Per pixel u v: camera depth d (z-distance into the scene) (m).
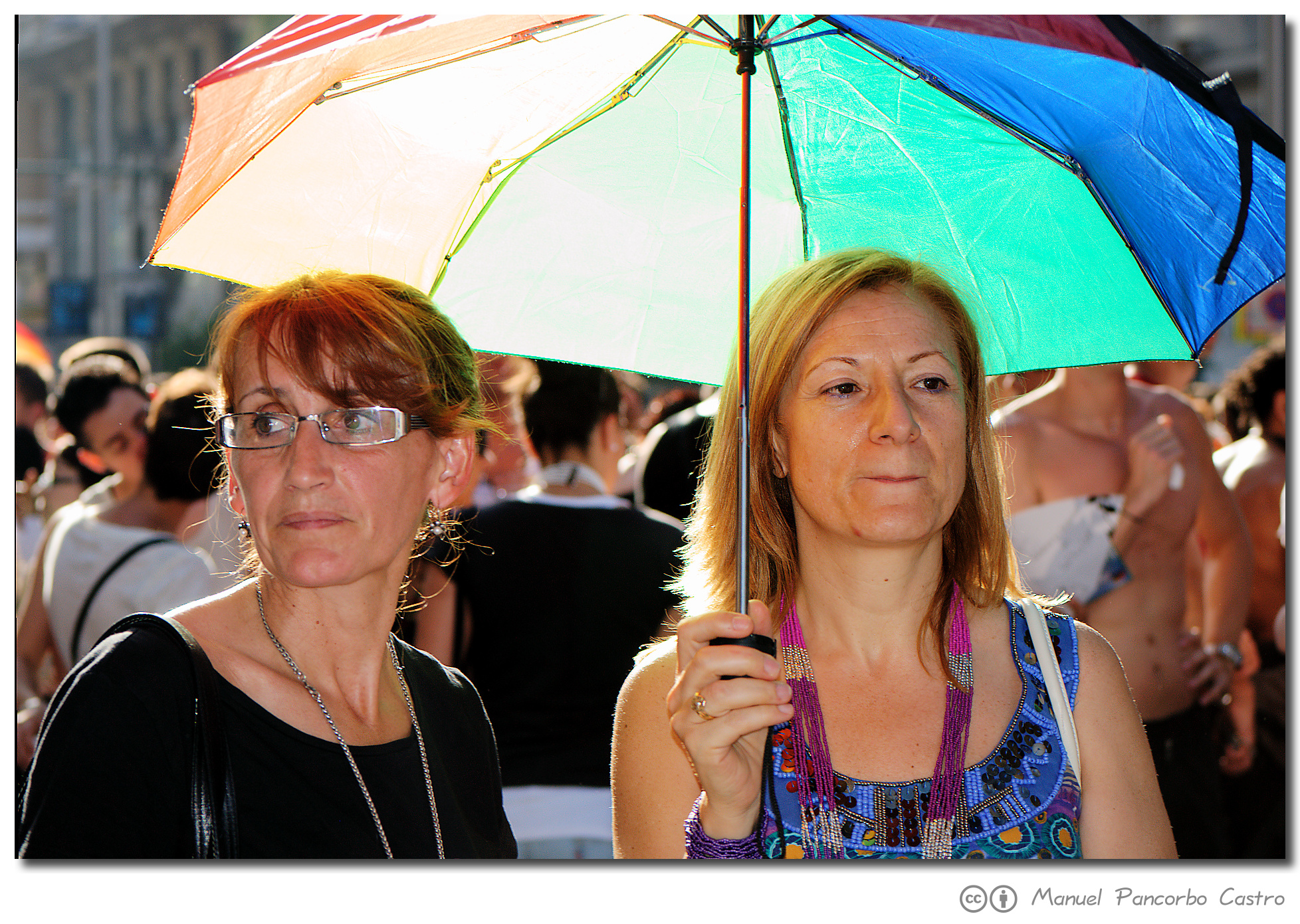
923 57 1.47
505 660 2.88
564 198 1.79
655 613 2.94
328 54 1.30
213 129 1.38
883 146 1.73
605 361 1.84
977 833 1.48
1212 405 6.29
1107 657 1.64
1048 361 1.78
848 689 1.60
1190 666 3.40
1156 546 3.40
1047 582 3.30
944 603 1.64
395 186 1.67
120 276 25.77
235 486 1.51
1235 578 3.71
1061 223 1.69
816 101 1.72
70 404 3.44
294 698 1.44
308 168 1.61
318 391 1.39
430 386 1.46
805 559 1.65
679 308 1.85
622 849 1.62
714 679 1.38
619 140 1.76
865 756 1.54
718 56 1.69
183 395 3.08
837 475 1.50
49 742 1.27
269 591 1.50
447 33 1.30
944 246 1.78
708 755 1.39
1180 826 3.40
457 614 2.93
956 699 1.56
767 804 1.51
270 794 1.37
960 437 1.54
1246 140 1.39
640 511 3.04
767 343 1.60
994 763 1.52
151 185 31.19
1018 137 1.57
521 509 2.95
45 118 34.62
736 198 1.82
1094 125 1.52
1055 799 1.51
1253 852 3.92
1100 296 1.72
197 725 1.32
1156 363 4.27
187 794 1.31
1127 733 1.60
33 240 33.41
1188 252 1.62
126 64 33.03
